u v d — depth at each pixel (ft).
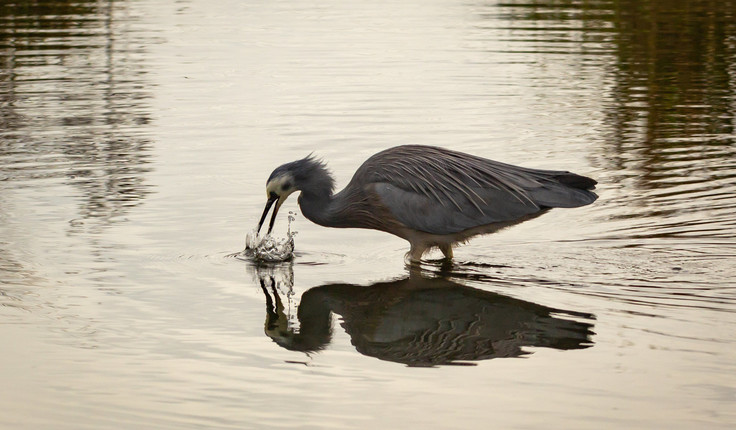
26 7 119.14
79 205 49.24
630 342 33.68
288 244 43.24
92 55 89.35
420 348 33.94
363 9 114.73
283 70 82.02
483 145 60.44
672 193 51.70
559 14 111.75
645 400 29.32
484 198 42.98
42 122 66.39
